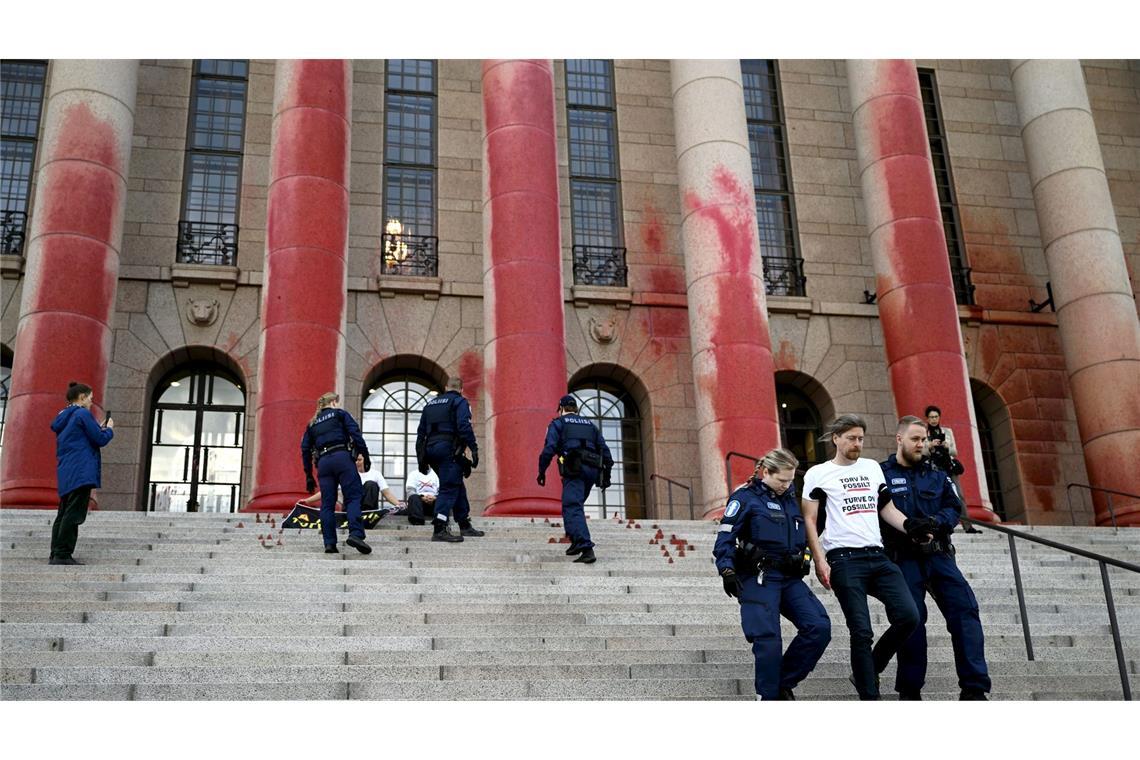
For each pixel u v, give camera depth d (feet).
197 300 61.46
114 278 52.65
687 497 63.72
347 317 63.31
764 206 71.31
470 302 65.16
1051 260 64.69
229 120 66.33
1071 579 38.11
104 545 34.78
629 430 66.44
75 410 33.53
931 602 33.17
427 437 38.11
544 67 58.59
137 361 59.98
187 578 31.40
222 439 61.36
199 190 64.49
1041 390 69.87
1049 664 27.45
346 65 57.47
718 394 53.67
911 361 57.72
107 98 54.44
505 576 33.19
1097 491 60.03
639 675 25.31
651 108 71.92
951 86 76.79
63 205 51.90
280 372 50.31
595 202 69.26
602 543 39.34
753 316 55.06
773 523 22.88
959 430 56.08
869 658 22.43
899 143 61.31
